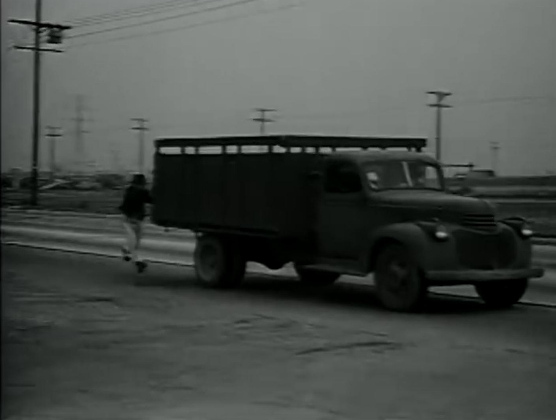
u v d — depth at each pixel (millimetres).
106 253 22672
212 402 7453
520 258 13070
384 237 12906
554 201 48844
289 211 14188
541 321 11891
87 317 12109
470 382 8203
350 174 13766
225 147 15375
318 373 8594
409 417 6949
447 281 12461
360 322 11773
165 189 16875
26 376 8430
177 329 11188
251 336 10672
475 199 13094
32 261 20359
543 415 7020
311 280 16250
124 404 7379
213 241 15656
